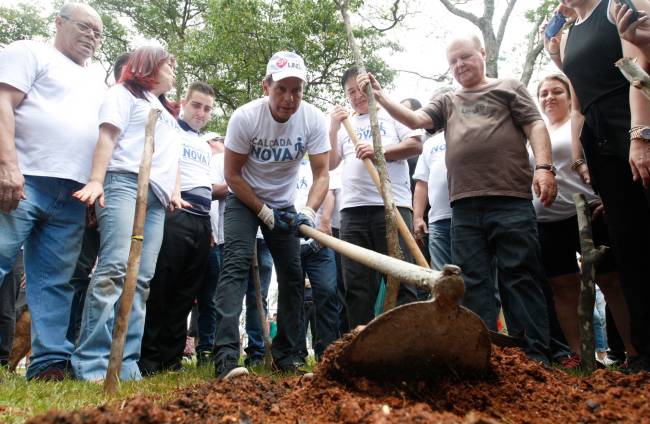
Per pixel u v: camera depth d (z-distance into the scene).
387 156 4.73
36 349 3.73
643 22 2.84
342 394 2.20
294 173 4.44
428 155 5.69
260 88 16.20
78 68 4.01
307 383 2.40
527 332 3.61
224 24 15.59
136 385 3.33
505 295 3.83
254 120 4.09
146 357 4.83
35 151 3.66
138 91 4.19
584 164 4.00
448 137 4.08
